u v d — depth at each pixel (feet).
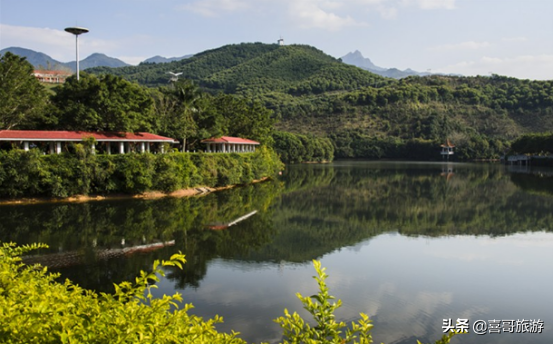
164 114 202.39
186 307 17.51
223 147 225.35
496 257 77.46
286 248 82.79
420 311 51.90
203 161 172.35
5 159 121.80
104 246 79.15
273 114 545.03
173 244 82.89
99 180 136.67
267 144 296.92
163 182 149.89
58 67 511.40
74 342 12.89
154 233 91.91
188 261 71.67
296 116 547.08
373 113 544.21
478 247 85.30
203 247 81.41
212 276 63.82
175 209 123.54
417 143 462.19
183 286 59.16
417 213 127.34
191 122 211.00
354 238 93.45
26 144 135.74
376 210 132.98
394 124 517.55
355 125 517.14
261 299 54.65
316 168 332.80
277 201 150.30
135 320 14.16
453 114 533.14
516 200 152.46
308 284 61.11
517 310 52.54
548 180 225.76
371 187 198.39
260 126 290.15
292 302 53.83
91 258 70.90
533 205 140.56
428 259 75.82
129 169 140.67
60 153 133.28
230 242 86.38
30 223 99.40
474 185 204.13
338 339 16.93
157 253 75.61
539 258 76.64
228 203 140.26
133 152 149.28
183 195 155.63
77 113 153.89
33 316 13.84
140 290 16.15
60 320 13.83
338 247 84.69
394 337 44.98
